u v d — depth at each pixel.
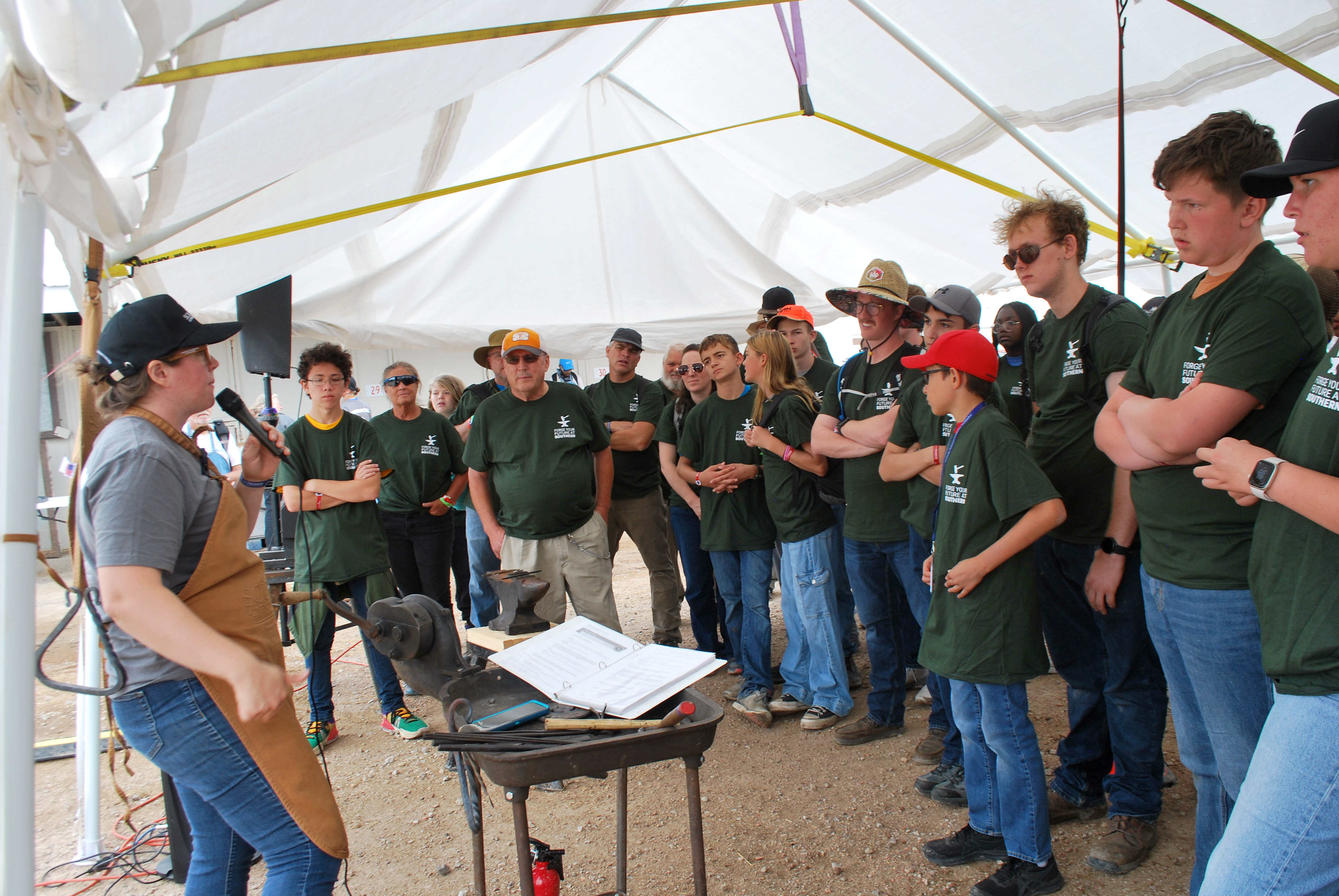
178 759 1.72
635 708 1.84
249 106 1.94
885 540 3.46
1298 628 1.42
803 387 3.88
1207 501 1.87
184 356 1.80
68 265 2.13
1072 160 4.50
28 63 1.38
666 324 7.88
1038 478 2.38
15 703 1.50
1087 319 2.61
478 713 2.03
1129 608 2.54
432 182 3.97
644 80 5.64
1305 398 1.48
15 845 1.48
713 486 4.07
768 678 4.14
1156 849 2.67
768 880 2.73
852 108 4.78
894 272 3.46
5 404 1.50
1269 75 3.55
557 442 3.86
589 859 2.93
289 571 4.02
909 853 2.81
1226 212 1.83
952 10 3.76
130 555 1.57
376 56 2.02
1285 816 1.41
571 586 3.94
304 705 4.68
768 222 7.10
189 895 1.94
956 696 2.62
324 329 6.68
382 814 3.38
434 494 4.84
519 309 7.53
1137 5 3.33
